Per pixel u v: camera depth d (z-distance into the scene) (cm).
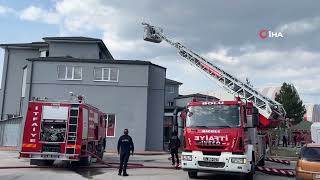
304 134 5288
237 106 1338
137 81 3103
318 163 1202
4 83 4075
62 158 1583
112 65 3117
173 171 1658
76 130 1606
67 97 3064
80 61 3105
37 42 4094
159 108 3272
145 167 1773
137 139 3042
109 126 3058
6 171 1502
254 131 1502
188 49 2370
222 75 2212
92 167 1731
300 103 5953
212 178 1461
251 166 1360
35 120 1603
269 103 1991
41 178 1321
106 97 3084
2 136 3195
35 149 1580
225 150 1293
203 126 1338
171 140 1814
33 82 3078
